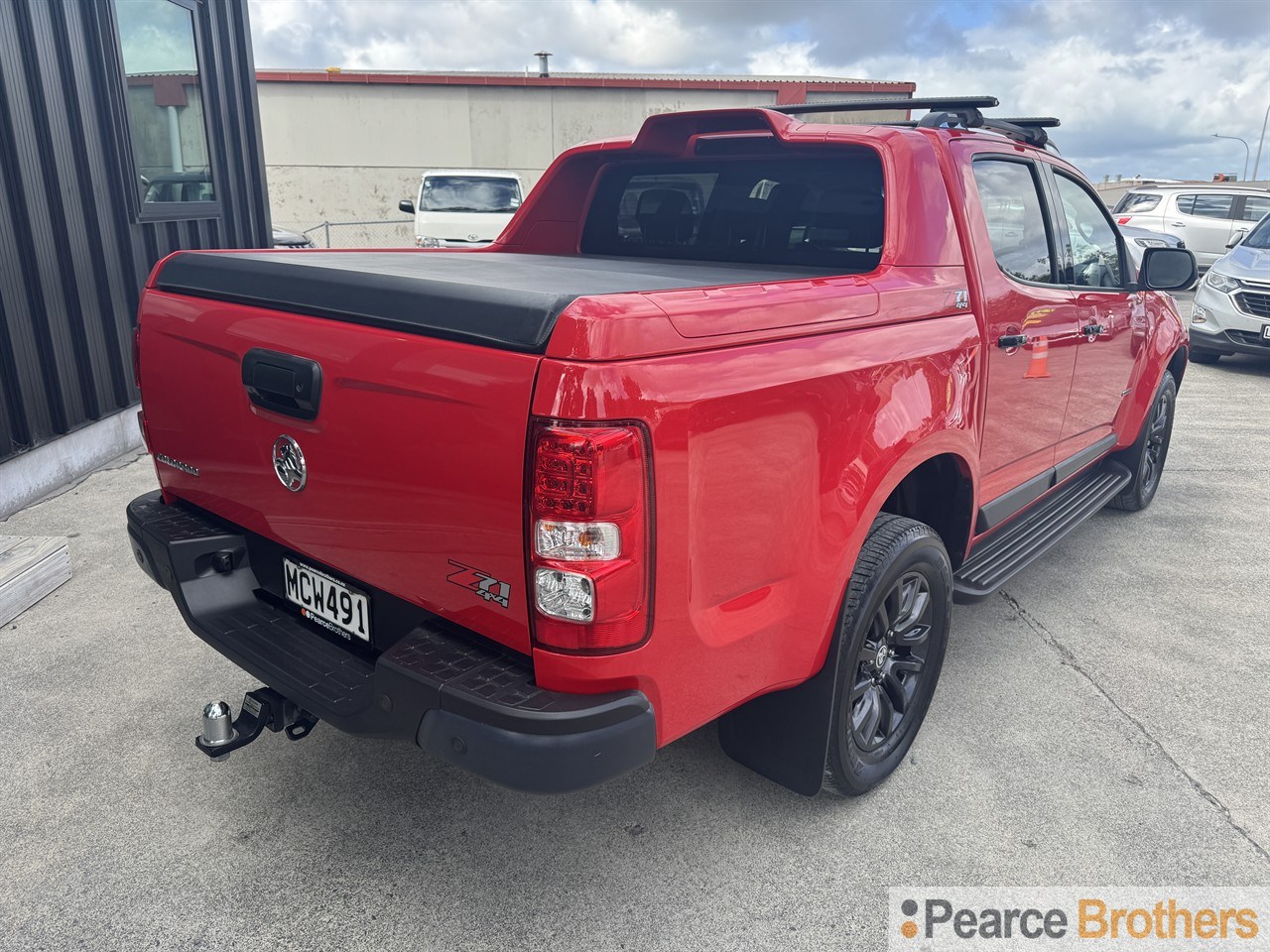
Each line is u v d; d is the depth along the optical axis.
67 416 5.41
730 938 2.21
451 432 1.83
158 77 6.54
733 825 2.61
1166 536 5.04
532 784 1.77
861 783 2.66
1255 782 2.85
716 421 1.86
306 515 2.25
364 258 3.01
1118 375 4.30
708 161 3.46
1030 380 3.33
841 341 2.23
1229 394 8.87
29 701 3.15
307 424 2.15
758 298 2.04
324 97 19.73
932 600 2.82
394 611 2.16
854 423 2.24
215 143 7.39
